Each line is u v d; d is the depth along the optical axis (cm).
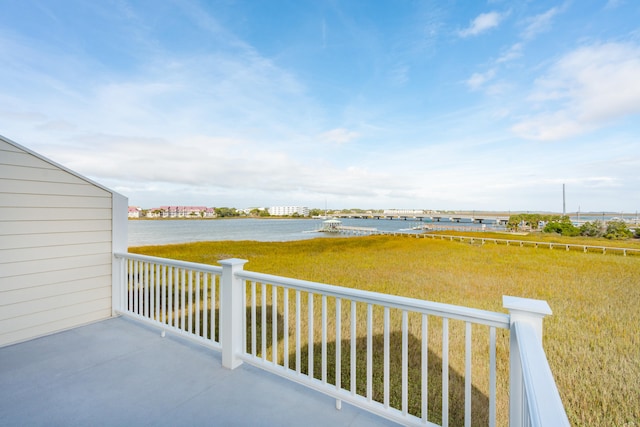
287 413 185
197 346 280
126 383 217
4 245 280
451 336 445
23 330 291
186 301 613
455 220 8562
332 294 190
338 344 190
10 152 284
